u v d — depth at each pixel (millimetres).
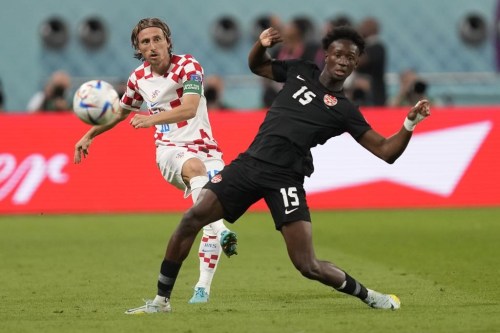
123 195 53375
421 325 23812
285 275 33406
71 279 32906
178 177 29500
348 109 25500
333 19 65125
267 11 69875
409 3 70188
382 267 35281
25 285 31625
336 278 25594
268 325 23953
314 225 47812
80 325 24219
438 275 33188
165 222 49562
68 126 53156
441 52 70625
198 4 69625
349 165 53688
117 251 40062
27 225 48781
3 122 52812
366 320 24562
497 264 35688
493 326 23656
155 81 28844
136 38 28859
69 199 53031
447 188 54219
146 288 30969
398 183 53969
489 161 54406
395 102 59406
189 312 26031
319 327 23641
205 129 29859
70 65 69000
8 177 52781
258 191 25312
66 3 69188
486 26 70375
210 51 69625
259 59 26391
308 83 25844
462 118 54344
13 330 23688
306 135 25359
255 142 25750
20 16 68625
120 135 53562
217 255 28516
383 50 58531
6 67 68562
